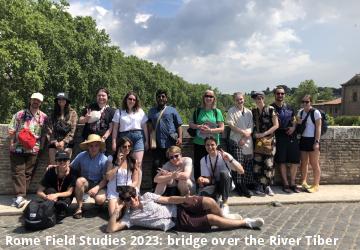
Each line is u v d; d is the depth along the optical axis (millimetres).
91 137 7324
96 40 45125
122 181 7012
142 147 7875
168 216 6480
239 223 6496
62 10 43062
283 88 8758
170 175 7000
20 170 7801
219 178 7207
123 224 6461
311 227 6645
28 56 31641
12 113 32312
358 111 97500
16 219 7047
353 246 5750
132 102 7863
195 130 8438
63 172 7004
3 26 31906
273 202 8148
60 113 8023
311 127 8945
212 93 8305
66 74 37344
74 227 6590
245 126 8539
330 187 9602
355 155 9969
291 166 9023
